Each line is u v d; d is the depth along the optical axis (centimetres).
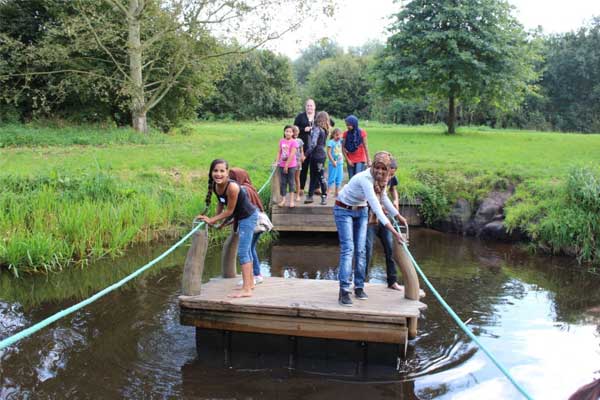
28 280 729
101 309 621
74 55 2120
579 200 940
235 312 511
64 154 1430
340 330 495
